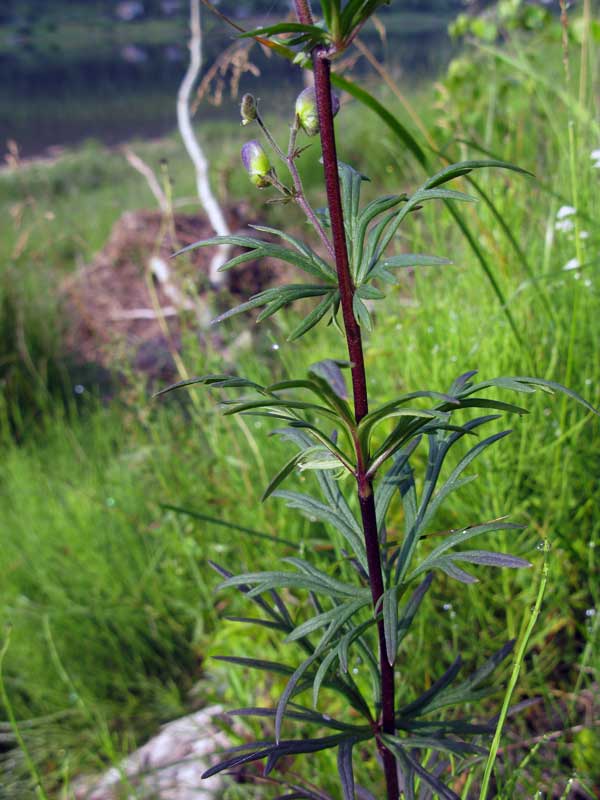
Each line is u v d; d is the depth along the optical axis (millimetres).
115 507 693
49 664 600
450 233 795
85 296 1195
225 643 521
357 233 246
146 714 560
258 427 680
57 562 669
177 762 463
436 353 570
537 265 636
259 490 624
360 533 285
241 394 699
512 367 520
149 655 602
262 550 574
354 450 254
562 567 470
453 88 904
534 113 850
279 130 1896
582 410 509
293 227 1348
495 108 897
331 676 293
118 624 617
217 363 705
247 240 240
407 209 232
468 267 652
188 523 641
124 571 641
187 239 1235
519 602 465
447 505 512
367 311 227
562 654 467
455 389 275
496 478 485
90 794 496
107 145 4098
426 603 468
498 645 455
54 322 1107
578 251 548
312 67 248
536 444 498
